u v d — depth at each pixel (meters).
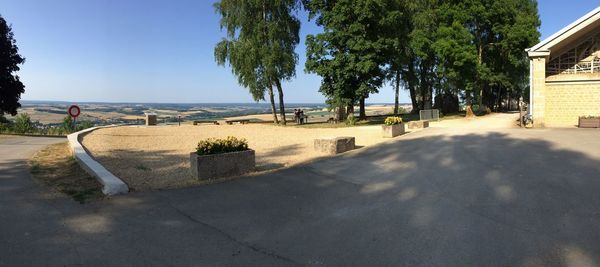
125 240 4.64
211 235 4.84
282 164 10.13
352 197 6.60
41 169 8.64
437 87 39.47
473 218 5.32
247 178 8.10
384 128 16.36
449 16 30.91
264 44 29.73
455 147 12.05
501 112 46.50
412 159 10.20
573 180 7.24
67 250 4.32
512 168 8.54
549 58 21.02
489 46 35.31
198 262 4.07
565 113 20.88
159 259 4.12
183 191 6.96
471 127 20.42
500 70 38.56
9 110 33.53
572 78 20.64
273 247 4.47
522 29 31.67
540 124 19.97
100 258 4.12
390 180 7.86
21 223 5.16
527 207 5.74
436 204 6.05
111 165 9.71
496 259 4.04
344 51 27.11
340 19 26.06
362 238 4.70
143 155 11.86
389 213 5.66
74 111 20.34
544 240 4.50
